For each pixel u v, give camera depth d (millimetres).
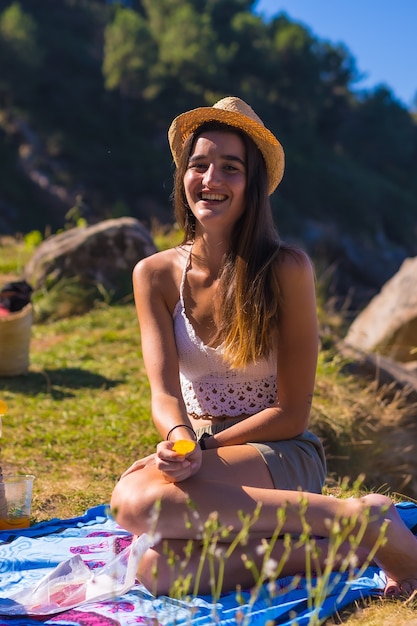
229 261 3230
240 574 2924
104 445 5371
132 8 88750
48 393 6590
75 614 2777
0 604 2877
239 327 3176
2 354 7004
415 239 70250
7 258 12336
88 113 63000
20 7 71875
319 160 71188
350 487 5414
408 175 81250
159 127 65688
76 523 3814
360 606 2824
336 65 82688
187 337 3309
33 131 58719
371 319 9812
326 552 2928
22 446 5367
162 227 13047
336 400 6402
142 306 3410
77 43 70062
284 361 3240
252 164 3229
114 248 9773
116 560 2980
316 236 61406
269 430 3174
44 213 55531
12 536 3609
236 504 2840
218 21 80062
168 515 2842
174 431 3086
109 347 8078
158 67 66000
